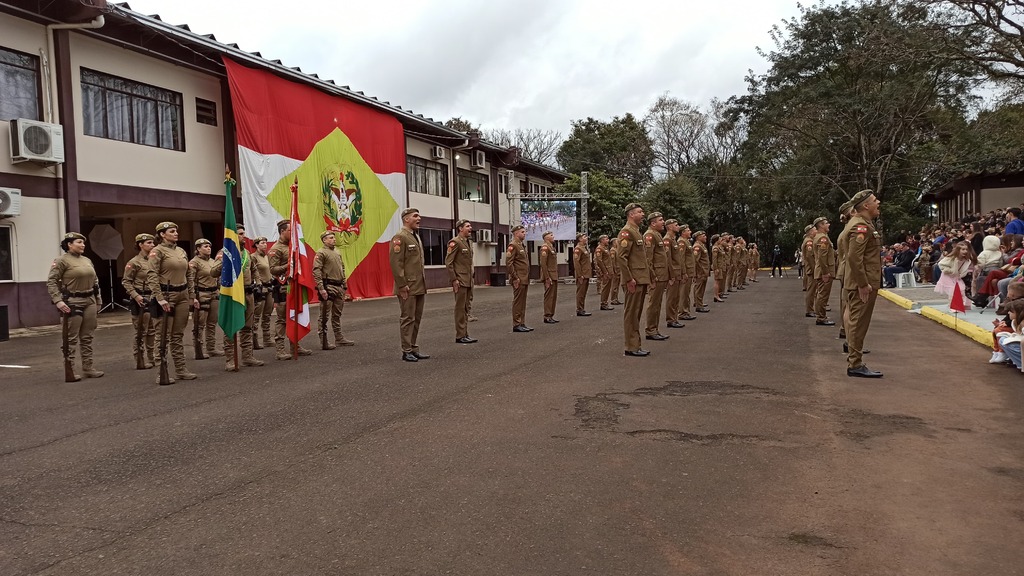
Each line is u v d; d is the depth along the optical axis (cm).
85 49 1644
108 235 2019
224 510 408
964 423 557
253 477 466
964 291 1359
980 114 3434
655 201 4812
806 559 327
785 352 949
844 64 3781
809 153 4159
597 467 466
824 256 1270
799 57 3897
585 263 1617
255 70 2009
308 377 847
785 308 1672
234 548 355
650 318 1119
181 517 399
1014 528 357
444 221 3241
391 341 1195
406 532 369
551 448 512
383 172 2606
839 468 454
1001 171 3058
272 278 1148
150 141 1823
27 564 342
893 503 393
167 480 466
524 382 765
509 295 2636
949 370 786
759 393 682
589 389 717
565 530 366
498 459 489
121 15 1617
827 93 3741
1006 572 312
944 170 3762
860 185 3984
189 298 873
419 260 967
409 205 2966
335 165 2330
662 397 671
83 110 1644
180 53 1862
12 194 1456
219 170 2022
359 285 2456
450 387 750
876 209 771
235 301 912
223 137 2034
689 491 418
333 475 465
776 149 4509
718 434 539
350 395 725
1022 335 764
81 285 876
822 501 398
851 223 771
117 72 1722
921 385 708
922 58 2617
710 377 770
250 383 820
